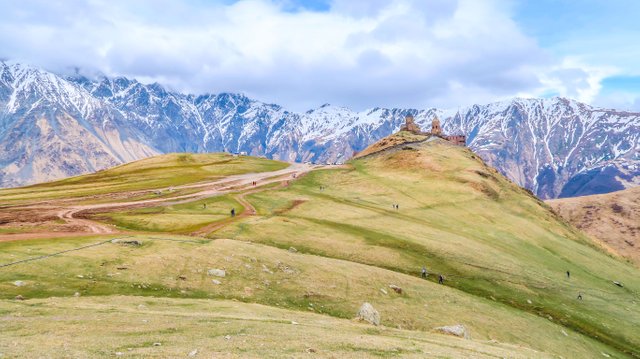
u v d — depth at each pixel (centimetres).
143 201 12519
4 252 5366
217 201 12781
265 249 7188
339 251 8625
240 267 6116
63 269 5047
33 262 5081
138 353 2458
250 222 9775
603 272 12231
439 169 19600
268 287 5769
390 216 12725
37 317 3328
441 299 6756
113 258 5622
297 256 7225
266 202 13088
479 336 5625
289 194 14775
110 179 18338
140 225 9181
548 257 11900
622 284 11406
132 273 5259
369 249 9000
